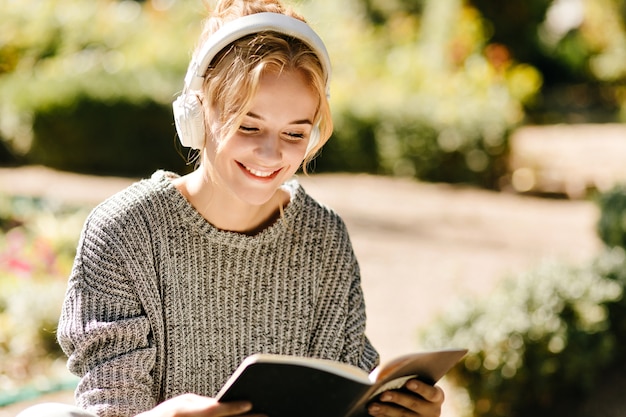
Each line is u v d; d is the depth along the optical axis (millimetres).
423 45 20156
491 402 5242
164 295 1878
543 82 27469
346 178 14445
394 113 14750
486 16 22172
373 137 14961
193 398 1601
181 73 15523
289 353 1966
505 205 12992
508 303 5453
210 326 1909
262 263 1939
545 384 5246
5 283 6430
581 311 5527
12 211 9469
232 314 1920
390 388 1746
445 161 14594
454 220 11766
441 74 17406
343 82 16406
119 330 1782
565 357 5293
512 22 22562
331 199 12633
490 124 14445
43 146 14305
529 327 5262
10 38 17266
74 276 1844
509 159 14664
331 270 2008
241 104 1692
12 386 5160
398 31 21016
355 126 14930
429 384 1821
